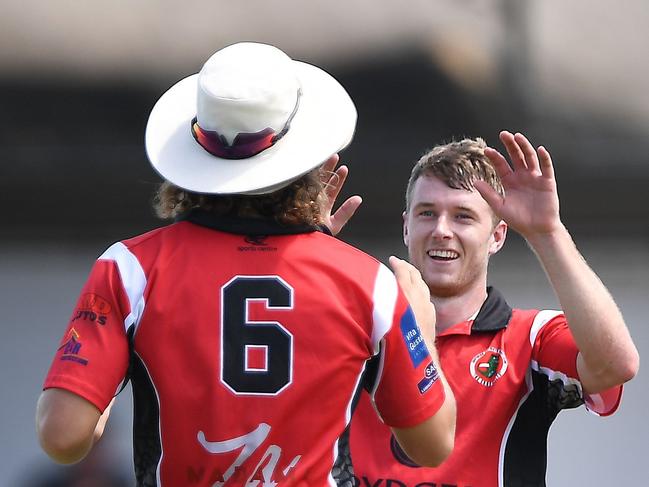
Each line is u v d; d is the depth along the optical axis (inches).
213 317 270.4
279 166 278.4
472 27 984.9
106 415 293.6
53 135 978.1
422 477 386.9
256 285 273.6
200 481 267.3
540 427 390.0
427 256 411.8
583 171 964.6
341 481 274.2
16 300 936.3
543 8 985.5
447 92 981.2
